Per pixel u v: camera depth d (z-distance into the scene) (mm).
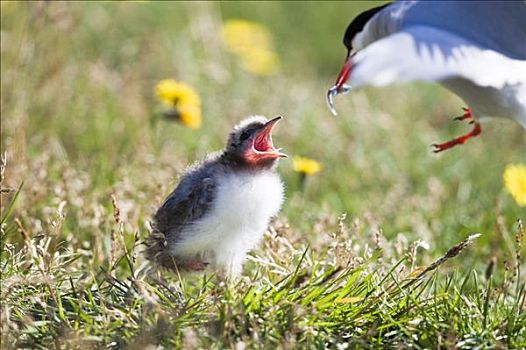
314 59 22453
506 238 12250
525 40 8797
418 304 9672
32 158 13664
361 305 9695
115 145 15391
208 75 18453
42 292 9781
